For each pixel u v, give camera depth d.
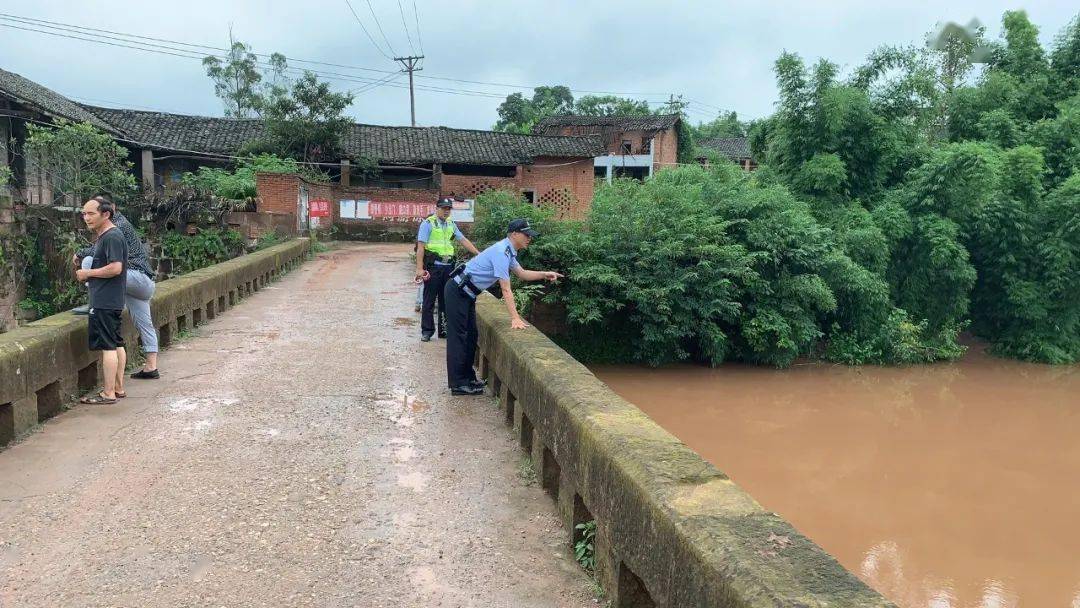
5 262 13.30
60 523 3.46
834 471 9.10
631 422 3.28
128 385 5.95
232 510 3.66
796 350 14.31
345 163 23.83
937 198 16.31
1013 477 9.05
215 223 17.31
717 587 1.99
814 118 17.05
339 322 9.10
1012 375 15.48
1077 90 20.14
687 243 13.77
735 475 8.87
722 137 48.28
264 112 26.16
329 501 3.82
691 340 14.69
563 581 3.11
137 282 5.86
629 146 38.12
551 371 4.26
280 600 2.86
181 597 2.86
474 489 4.06
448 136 26.88
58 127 15.31
